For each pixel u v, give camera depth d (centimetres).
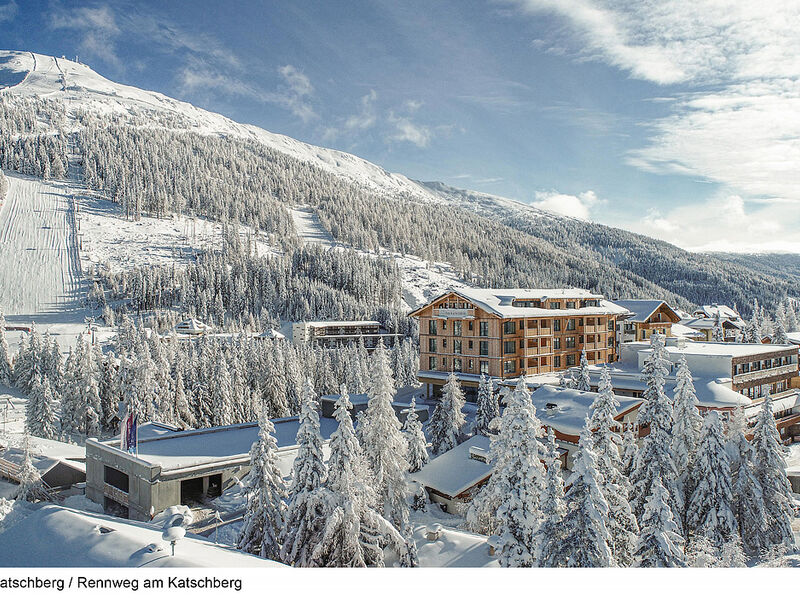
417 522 3806
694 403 3328
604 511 2253
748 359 5875
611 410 2941
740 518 3180
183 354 9356
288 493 2638
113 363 8512
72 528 1884
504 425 2888
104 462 4128
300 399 9350
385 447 3491
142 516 3644
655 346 3459
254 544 2577
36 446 5728
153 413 7394
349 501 2367
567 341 7556
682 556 2281
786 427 5912
